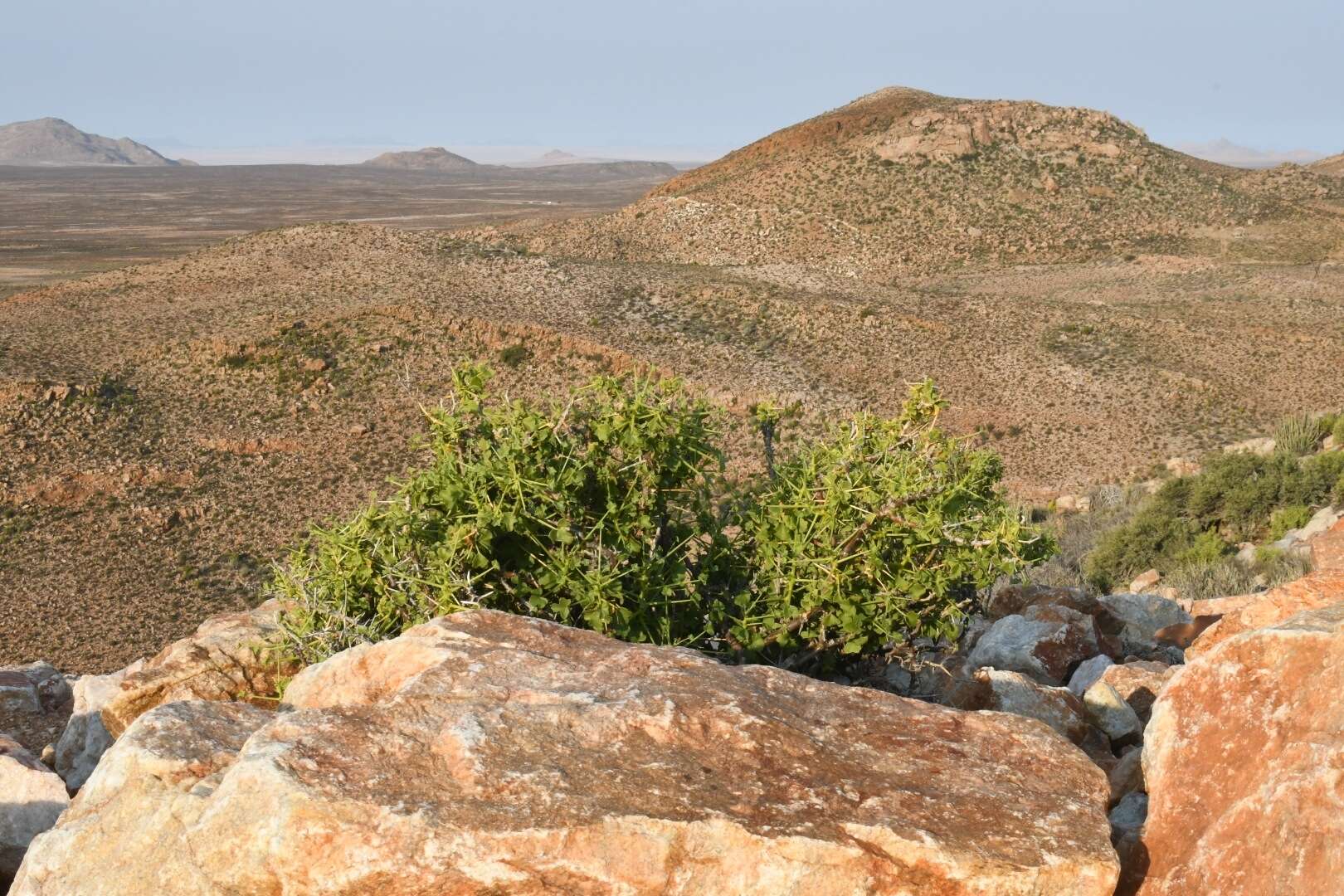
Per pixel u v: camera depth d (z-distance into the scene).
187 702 4.02
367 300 66.12
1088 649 6.86
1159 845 3.53
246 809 3.12
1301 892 2.98
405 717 3.54
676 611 5.66
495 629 4.39
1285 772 3.25
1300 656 3.60
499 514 5.19
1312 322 59.69
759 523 5.98
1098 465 45.88
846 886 3.06
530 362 60.69
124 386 56.69
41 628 37.66
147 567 42.47
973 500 6.25
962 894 3.09
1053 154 118.56
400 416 55.75
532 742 3.42
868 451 6.20
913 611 5.91
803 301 65.00
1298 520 19.06
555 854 3.02
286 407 56.31
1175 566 18.44
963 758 3.72
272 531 45.66
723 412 6.01
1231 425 48.41
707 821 3.12
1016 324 62.44
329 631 5.16
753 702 3.81
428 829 3.02
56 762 6.11
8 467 48.62
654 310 66.81
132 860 3.28
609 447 5.72
